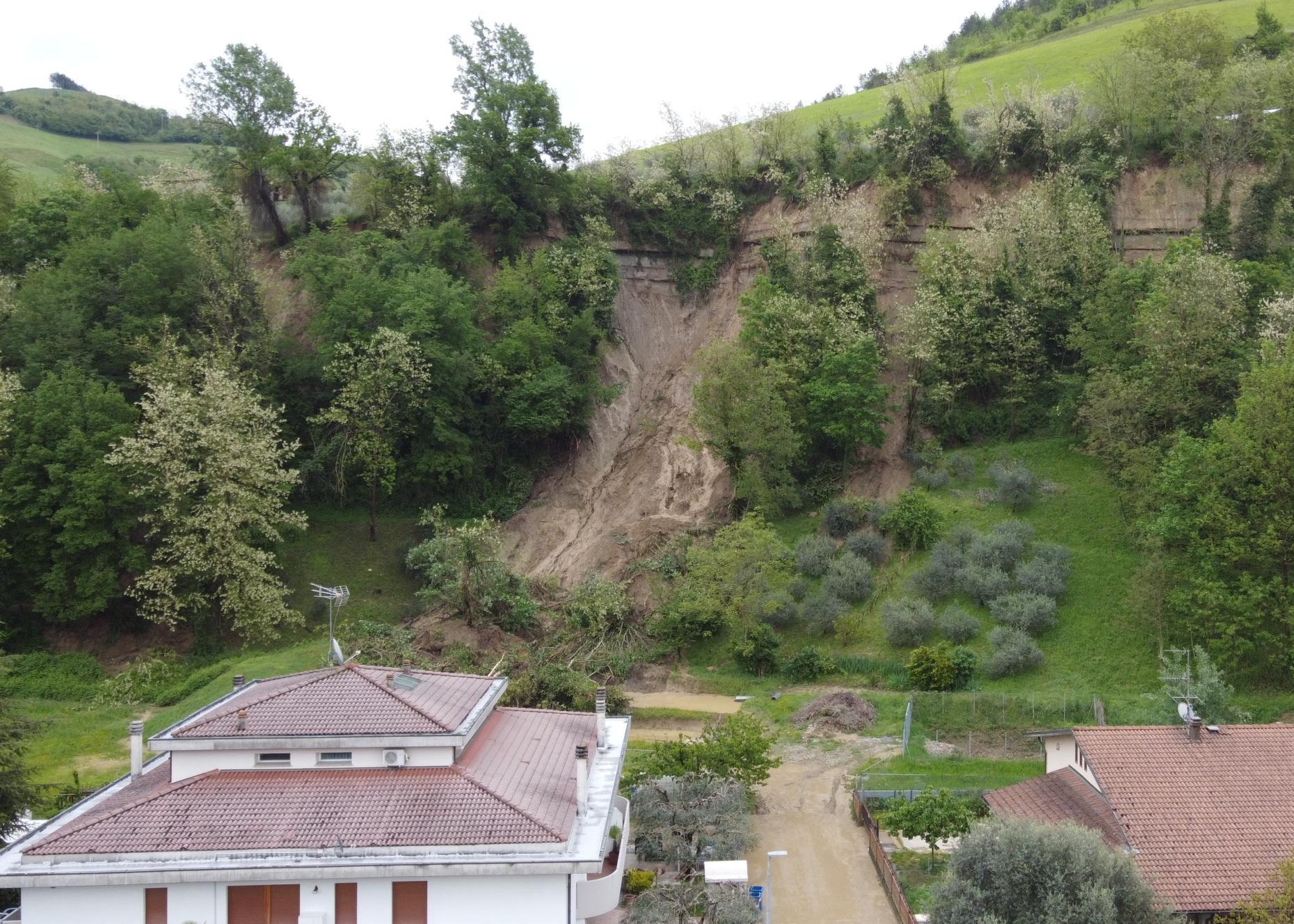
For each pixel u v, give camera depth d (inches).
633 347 2800.2
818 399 2304.4
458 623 2033.7
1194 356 2047.2
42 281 2283.5
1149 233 2596.0
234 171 2829.7
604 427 2632.9
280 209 2947.8
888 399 2471.7
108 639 2054.6
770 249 2620.6
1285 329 2048.5
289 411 2407.7
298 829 977.5
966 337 2393.0
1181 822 1125.1
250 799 1016.9
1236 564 1785.2
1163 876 1062.4
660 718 1840.6
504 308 2536.9
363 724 1079.0
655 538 2283.5
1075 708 1708.9
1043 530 2098.9
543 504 2455.7
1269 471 1729.8
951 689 1820.9
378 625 2025.1
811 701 1849.2
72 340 2167.8
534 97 2755.9
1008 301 2409.0
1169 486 1807.3
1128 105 2701.8
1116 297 2251.5
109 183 2847.0
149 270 2290.8
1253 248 2394.2
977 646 1903.3
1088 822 1157.1
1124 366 2193.7
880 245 2603.3
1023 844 990.4
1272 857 1083.9
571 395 2470.5
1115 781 1175.6
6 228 2600.9
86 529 1959.9
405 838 966.4
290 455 2165.4
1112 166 2630.4
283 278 2696.9
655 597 2155.5
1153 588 1791.3
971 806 1408.7
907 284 2650.1
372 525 2287.2
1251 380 1835.6
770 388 2231.8
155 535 2095.2
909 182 2684.5
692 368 2721.5
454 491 2421.3
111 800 1085.1
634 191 2903.5
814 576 2124.8
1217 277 2064.5
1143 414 2060.8
